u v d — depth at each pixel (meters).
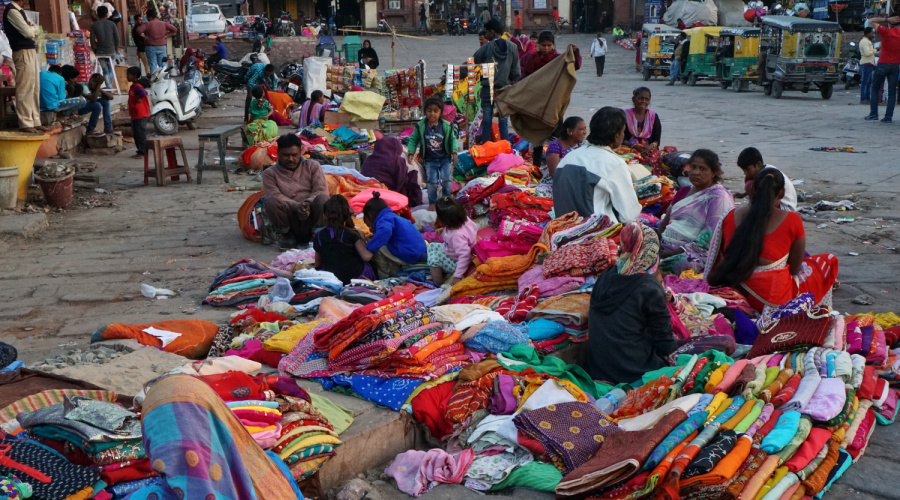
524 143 11.32
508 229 6.36
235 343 5.16
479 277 6.01
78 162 13.45
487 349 4.80
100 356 4.75
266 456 3.18
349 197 8.77
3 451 3.29
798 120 17.89
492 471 3.83
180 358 4.66
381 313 4.57
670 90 26.30
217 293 6.53
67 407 3.49
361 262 6.74
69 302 6.60
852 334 4.87
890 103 17.08
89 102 14.55
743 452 3.57
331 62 21.03
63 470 3.22
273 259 7.89
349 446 3.90
